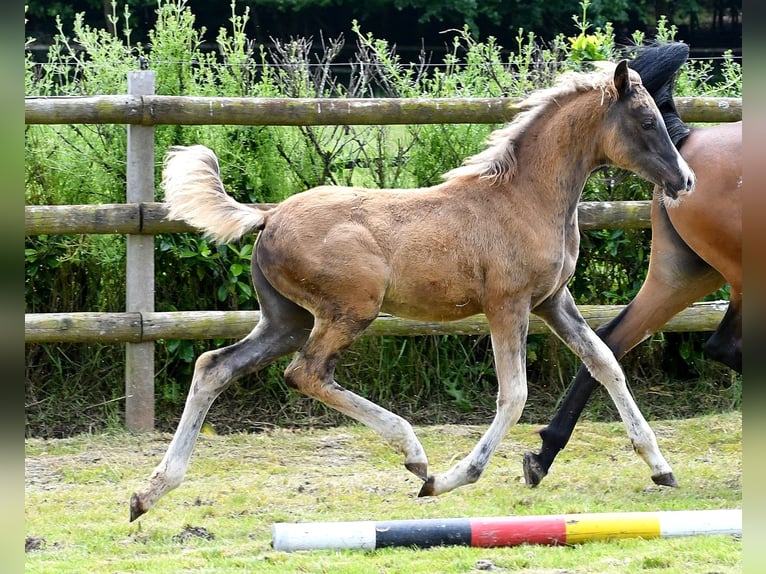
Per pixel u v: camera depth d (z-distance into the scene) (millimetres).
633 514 6922
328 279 7367
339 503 8016
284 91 11500
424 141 11211
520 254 7621
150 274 10117
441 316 7789
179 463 7379
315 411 10820
